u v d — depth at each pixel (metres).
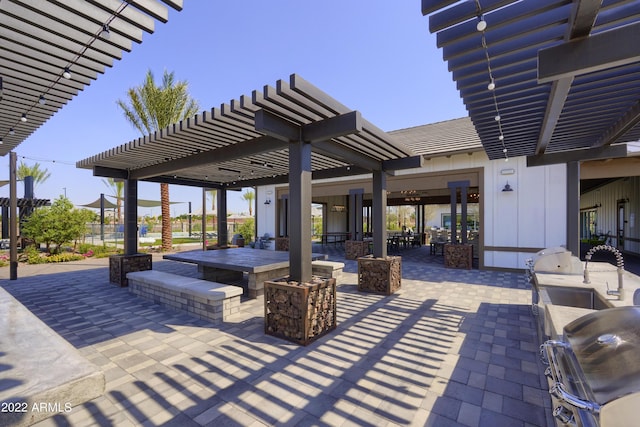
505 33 2.29
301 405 2.28
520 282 6.64
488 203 8.18
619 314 1.59
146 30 2.57
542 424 2.06
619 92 3.07
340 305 4.88
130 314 4.42
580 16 1.91
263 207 14.05
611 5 1.88
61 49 2.85
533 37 2.33
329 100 3.21
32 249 10.62
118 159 5.84
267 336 3.61
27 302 5.04
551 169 7.46
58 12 2.39
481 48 2.45
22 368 1.79
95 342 3.42
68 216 11.50
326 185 11.65
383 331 3.77
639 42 1.97
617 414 1.06
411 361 2.98
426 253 12.45
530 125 4.02
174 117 13.15
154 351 3.19
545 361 1.71
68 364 1.85
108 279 6.96
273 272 5.88
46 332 2.32
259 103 3.00
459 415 2.16
